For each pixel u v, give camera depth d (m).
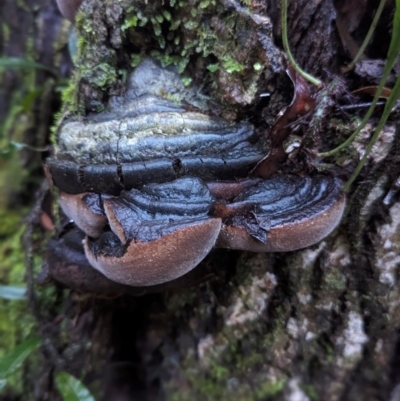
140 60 0.49
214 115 0.47
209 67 0.47
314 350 0.54
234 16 0.45
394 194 0.47
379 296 0.50
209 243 0.42
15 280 0.62
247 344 0.55
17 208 0.67
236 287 0.52
